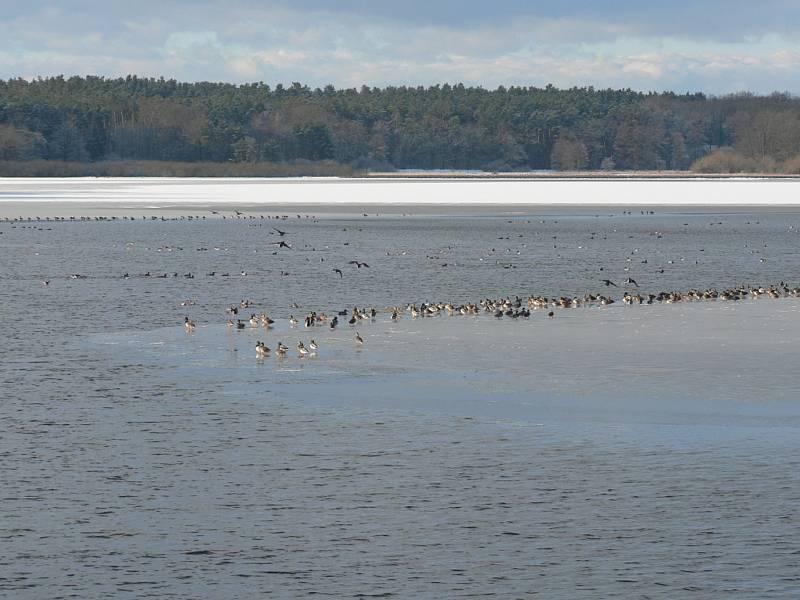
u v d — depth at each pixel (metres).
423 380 36.78
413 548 22.61
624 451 28.48
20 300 58.47
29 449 28.97
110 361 40.56
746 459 27.72
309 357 41.06
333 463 27.75
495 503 24.94
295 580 21.23
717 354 40.88
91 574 21.45
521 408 32.91
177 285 65.88
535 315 51.59
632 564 21.77
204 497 25.41
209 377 37.59
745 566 21.62
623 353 41.16
